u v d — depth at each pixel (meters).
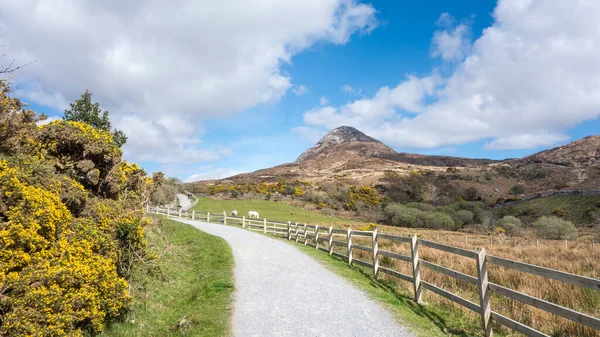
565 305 6.91
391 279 9.29
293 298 7.58
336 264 11.46
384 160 188.00
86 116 16.66
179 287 8.66
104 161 8.67
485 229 43.41
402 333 5.60
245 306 7.07
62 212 5.77
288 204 61.47
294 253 13.70
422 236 29.47
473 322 6.21
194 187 90.00
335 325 5.97
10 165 5.76
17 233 4.67
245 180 133.38
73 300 4.79
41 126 7.90
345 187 87.56
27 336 4.11
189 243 14.78
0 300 4.24
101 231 6.79
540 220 38.38
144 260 8.23
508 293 5.15
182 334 5.92
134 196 8.90
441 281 8.71
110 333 5.61
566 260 12.80
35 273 4.55
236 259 12.06
